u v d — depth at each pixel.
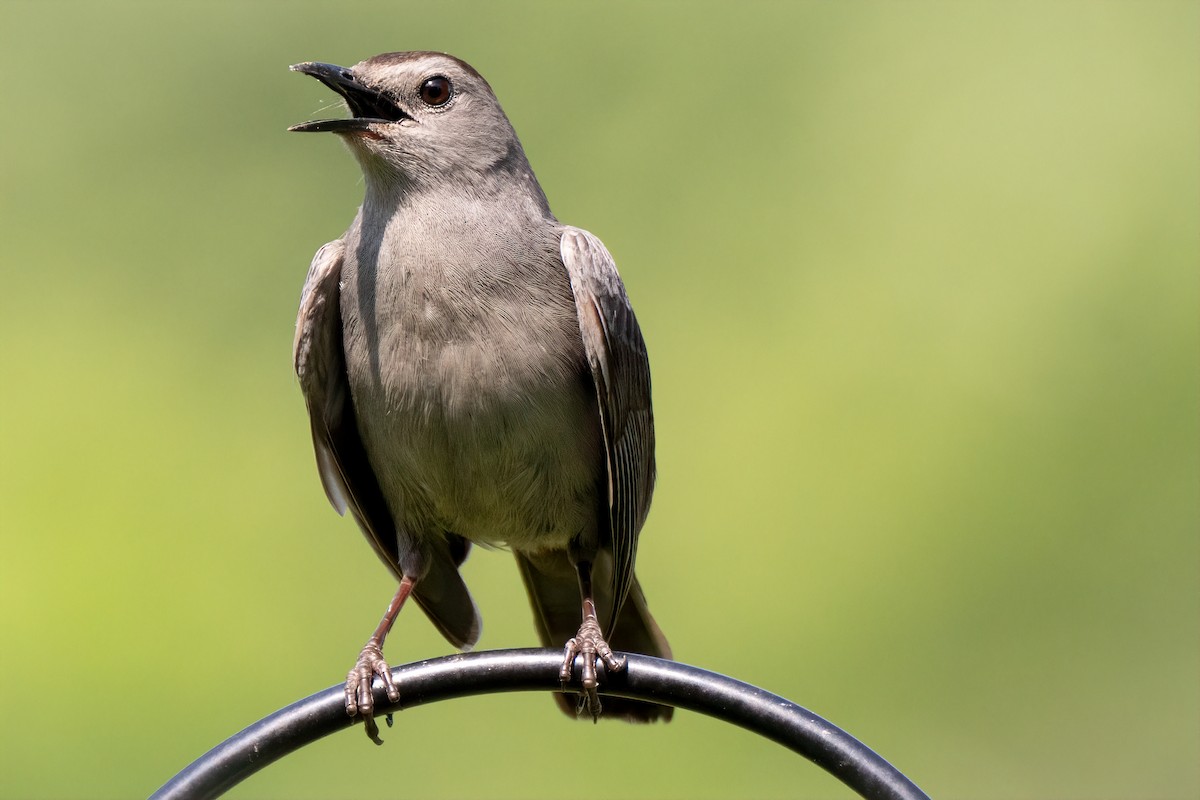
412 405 9.98
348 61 18.80
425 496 10.44
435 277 9.90
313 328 10.34
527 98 18.42
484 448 10.02
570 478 10.31
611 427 10.11
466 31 18.83
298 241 17.77
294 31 18.91
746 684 8.37
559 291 10.13
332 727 8.93
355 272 10.16
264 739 8.74
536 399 9.96
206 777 8.53
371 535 11.00
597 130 18.16
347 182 17.95
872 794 7.96
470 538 10.83
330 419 10.70
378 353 10.02
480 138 10.29
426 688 8.95
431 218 10.05
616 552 10.30
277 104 18.55
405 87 10.31
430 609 10.95
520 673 8.90
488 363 9.88
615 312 10.23
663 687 8.70
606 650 8.86
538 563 11.12
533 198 10.40
